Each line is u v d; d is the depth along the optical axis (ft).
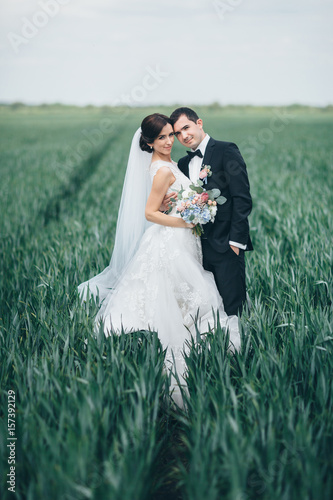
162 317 12.30
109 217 28.55
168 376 11.09
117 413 9.38
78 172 58.44
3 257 21.62
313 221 23.27
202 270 12.94
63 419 8.70
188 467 9.86
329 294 14.49
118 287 13.10
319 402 9.75
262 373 10.37
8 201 36.70
